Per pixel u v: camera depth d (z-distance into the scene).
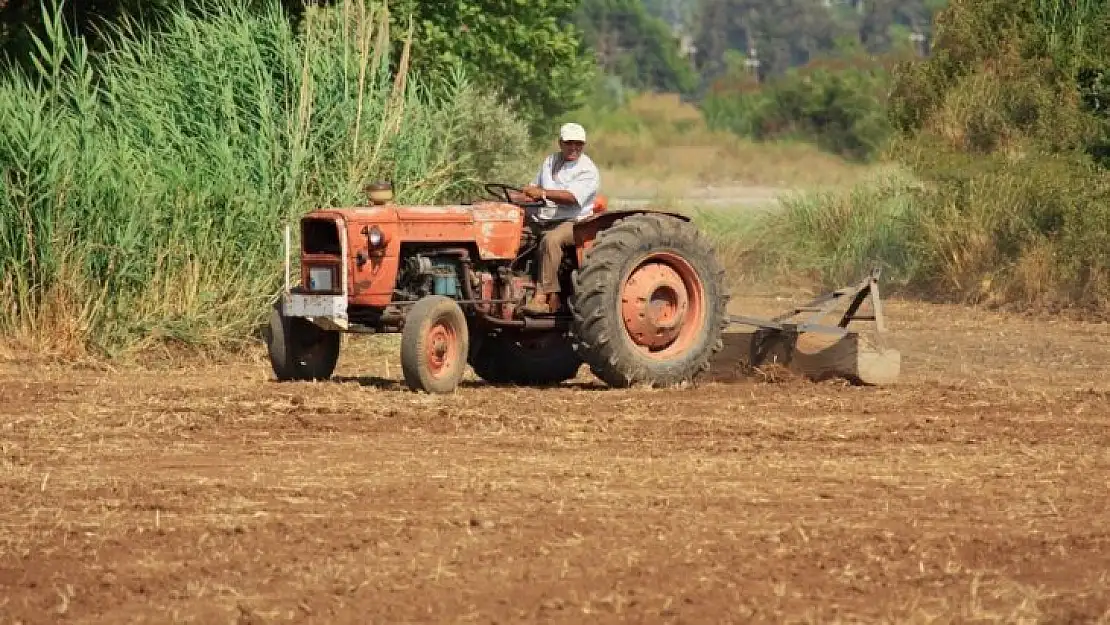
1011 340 49.69
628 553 21.81
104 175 43.00
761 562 21.47
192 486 25.97
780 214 71.00
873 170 73.38
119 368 40.94
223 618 19.20
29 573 21.05
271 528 23.23
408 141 48.59
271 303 44.44
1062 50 70.69
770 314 56.50
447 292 37.00
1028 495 25.67
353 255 35.78
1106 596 20.19
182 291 43.44
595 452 29.14
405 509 24.39
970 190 63.84
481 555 21.70
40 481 26.45
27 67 59.22
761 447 29.69
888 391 36.78
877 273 39.31
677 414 33.34
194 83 47.22
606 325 37.00
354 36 50.75
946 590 20.39
